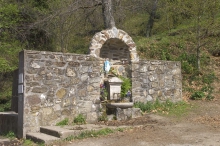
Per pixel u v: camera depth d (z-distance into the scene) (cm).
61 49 1711
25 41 1716
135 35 2211
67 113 870
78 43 2008
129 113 954
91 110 919
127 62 1063
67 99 873
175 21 2117
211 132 730
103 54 1124
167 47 1709
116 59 1132
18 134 814
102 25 1892
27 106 795
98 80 945
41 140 691
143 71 1063
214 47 1628
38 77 820
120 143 646
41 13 1669
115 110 943
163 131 754
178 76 1159
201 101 1166
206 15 1472
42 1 1733
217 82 1366
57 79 858
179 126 812
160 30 2200
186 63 1520
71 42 1948
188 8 1558
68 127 790
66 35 1784
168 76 1127
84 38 2033
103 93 977
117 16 1692
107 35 1018
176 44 1720
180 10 1770
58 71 862
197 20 1492
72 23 1678
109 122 893
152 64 1088
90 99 921
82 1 1392
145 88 1062
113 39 1048
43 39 1794
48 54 845
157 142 646
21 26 1702
